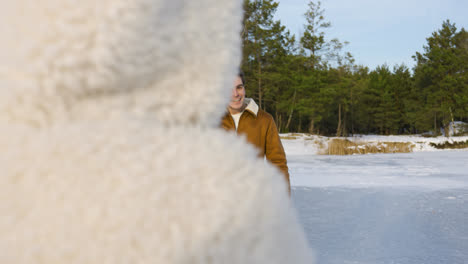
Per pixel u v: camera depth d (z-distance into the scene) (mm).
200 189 213
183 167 214
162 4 219
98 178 201
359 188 7086
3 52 203
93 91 224
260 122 2639
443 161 13461
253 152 249
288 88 40594
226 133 253
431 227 4383
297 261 245
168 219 200
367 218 4824
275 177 243
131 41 207
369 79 52250
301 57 41406
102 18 198
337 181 8039
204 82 253
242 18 276
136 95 239
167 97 246
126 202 198
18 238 198
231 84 273
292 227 245
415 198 6086
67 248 195
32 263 197
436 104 44844
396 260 3344
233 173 227
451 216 4895
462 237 3984
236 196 219
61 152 208
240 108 2643
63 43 195
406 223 4570
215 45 256
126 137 216
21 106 215
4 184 205
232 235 213
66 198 199
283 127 44438
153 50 221
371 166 11664
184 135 236
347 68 44812
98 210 195
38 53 197
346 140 22641
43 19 197
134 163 205
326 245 3744
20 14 201
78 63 199
